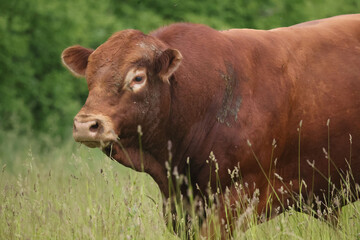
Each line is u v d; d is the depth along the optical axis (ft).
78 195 68.18
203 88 58.44
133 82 55.52
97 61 56.03
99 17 170.91
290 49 62.39
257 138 58.34
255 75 59.62
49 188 73.41
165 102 57.52
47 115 169.37
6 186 67.72
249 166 58.54
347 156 62.80
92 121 53.26
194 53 59.21
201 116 58.75
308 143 61.36
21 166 102.32
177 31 60.54
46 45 172.45
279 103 59.41
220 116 58.39
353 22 67.41
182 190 60.54
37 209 64.69
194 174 59.72
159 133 58.23
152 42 57.21
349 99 62.39
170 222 58.49
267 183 60.44
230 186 58.70
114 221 59.00
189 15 164.96
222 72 58.75
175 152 59.62
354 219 63.16
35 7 170.40
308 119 61.11
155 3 171.42
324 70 62.49
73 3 173.58
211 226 57.62
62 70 172.96
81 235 58.03
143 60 55.98
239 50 60.23
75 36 170.50
